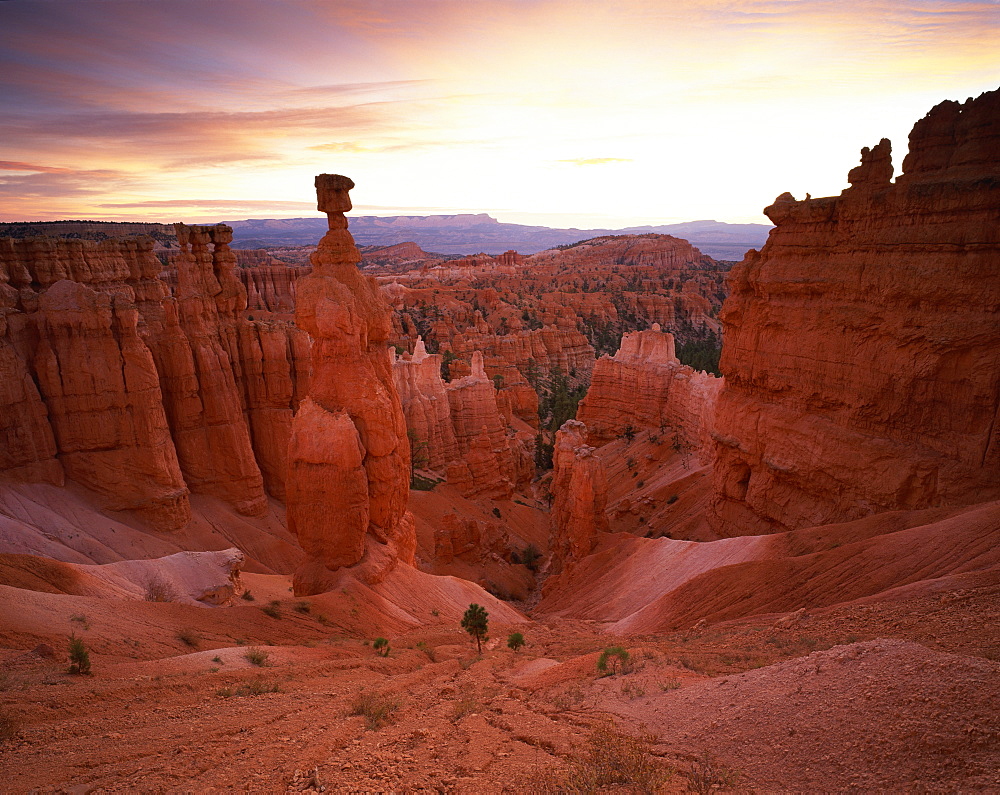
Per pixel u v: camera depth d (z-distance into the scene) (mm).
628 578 44031
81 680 15914
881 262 35938
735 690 11797
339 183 38406
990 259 31250
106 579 29781
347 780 9961
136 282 64250
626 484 72812
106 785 9969
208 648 22641
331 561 36000
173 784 9977
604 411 91312
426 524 58406
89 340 48219
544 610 48344
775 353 42812
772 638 19844
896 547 26406
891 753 8297
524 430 113562
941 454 32781
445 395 90562
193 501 55406
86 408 48094
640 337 89500
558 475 60562
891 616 19016
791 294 41719
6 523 39375
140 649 20422
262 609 28625
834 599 26109
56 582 26906
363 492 36375
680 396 76312
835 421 38719
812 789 8250
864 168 38031
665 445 73562
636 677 15719
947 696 8758
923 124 35844
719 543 39656
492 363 134250
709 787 8555
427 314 197500
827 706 9805
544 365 169875
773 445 42531
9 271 51500
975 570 21984
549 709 13805
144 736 12312
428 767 10422
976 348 31391
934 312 33094
